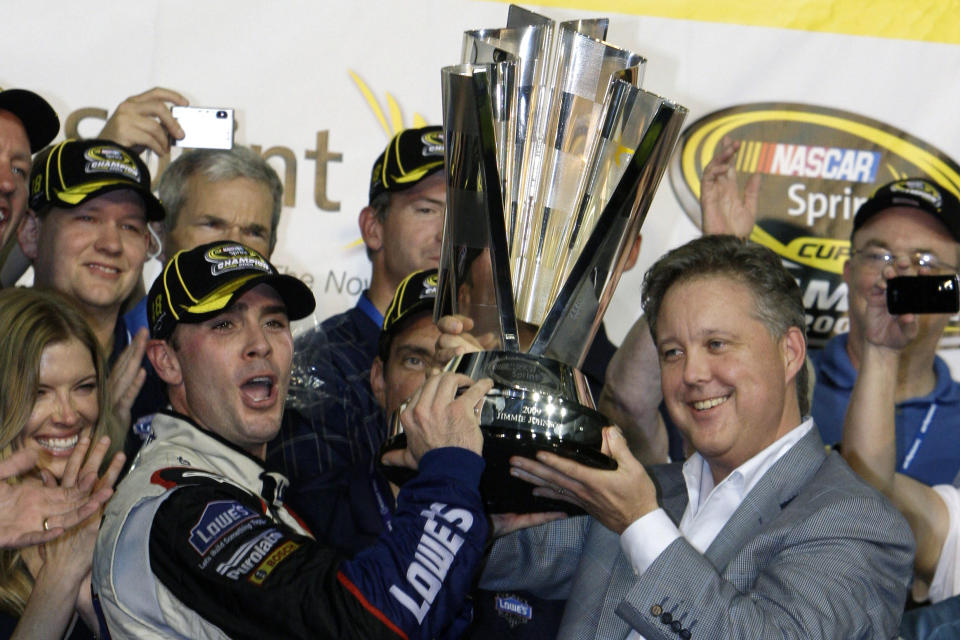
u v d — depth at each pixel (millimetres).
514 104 5723
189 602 5965
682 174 9766
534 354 5836
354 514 7871
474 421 5617
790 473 6773
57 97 9117
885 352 9625
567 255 5922
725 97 9805
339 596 5758
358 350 9305
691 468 7375
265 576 5902
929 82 9938
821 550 6312
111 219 8883
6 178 8672
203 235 9242
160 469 6477
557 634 7066
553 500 6262
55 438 7594
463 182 5680
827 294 9758
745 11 9852
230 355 7133
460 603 5801
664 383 6871
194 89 9289
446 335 5934
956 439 9641
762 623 5895
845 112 9891
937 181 9875
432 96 9594
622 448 5898
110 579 6172
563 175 5863
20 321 7512
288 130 9406
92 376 7793
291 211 9406
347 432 9102
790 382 6953
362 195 9492
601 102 5789
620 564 6953
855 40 9914
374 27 9547
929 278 9375
